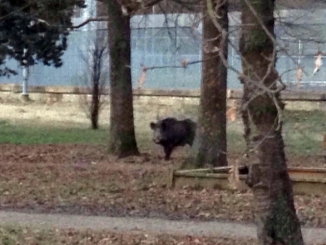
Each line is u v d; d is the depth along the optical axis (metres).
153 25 32.62
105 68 34.09
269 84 8.73
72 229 14.63
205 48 8.63
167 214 16.22
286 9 16.66
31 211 16.45
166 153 24.34
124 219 15.74
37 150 26.36
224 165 19.39
